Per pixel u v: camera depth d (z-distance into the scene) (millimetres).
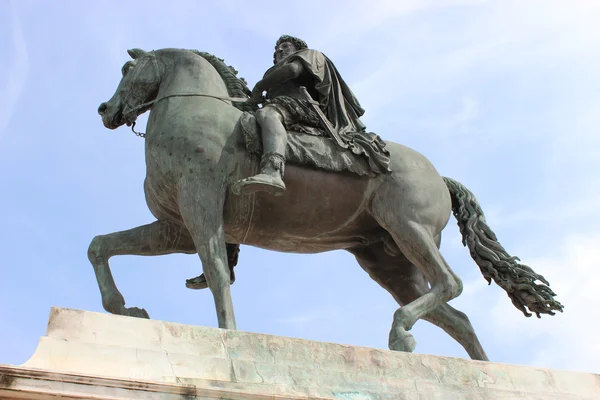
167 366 5012
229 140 6566
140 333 5125
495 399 5766
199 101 6781
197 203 6352
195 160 6430
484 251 7102
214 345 5273
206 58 7289
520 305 7047
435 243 6918
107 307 6555
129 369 4906
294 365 5383
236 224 6629
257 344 5383
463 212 7312
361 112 7324
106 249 6801
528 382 6008
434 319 6969
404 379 5621
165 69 7160
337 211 6812
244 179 6207
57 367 4754
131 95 7098
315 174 6711
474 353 6910
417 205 6809
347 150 6812
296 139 6711
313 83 7125
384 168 6812
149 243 6891
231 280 7047
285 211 6688
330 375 5422
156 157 6559
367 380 5500
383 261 7367
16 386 4430
